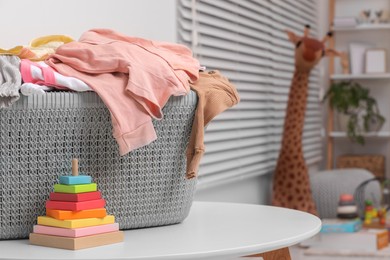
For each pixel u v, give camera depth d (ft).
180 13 8.72
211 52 9.41
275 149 11.72
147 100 4.52
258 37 10.92
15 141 4.38
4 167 4.38
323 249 9.94
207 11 9.29
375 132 13.66
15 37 5.99
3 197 4.41
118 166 4.69
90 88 4.50
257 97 10.96
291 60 12.53
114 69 4.61
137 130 4.48
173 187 4.98
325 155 14.55
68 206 4.18
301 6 13.19
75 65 4.61
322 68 14.39
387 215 11.76
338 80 14.49
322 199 11.68
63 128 4.48
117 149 4.66
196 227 4.92
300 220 5.13
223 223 5.06
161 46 5.33
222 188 10.03
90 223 4.19
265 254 5.36
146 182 4.83
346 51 14.48
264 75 11.38
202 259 3.97
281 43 11.99
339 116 13.93
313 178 11.83
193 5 8.92
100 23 7.18
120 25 7.52
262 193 11.51
